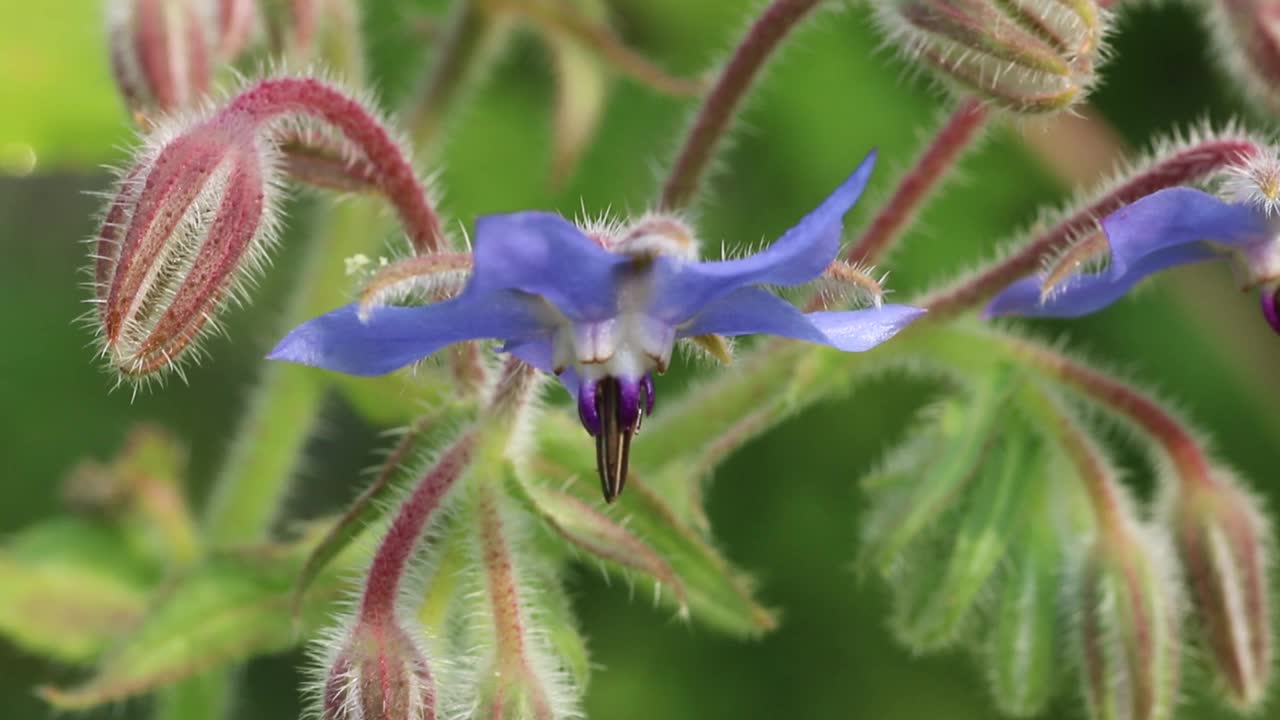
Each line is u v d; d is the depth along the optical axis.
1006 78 0.15
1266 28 0.16
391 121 0.15
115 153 0.18
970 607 0.16
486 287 0.13
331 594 0.16
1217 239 0.14
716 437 0.16
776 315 0.14
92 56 0.18
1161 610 0.16
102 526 0.18
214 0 0.16
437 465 0.15
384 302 0.14
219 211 0.14
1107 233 0.14
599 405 0.14
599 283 0.14
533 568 0.15
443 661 0.14
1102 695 0.16
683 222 0.14
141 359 0.14
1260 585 0.16
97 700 0.16
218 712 0.18
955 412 0.16
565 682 0.15
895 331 0.14
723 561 0.15
